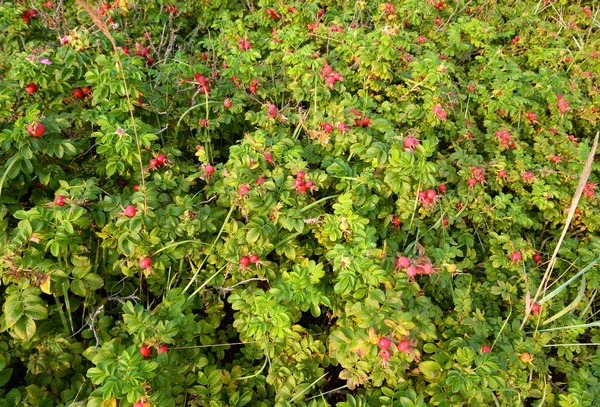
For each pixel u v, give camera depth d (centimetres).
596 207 426
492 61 548
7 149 276
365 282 266
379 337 239
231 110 412
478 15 711
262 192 307
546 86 515
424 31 633
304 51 420
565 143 475
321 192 363
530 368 286
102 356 222
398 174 323
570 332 318
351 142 362
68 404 235
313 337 314
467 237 378
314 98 402
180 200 309
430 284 331
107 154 313
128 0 561
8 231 274
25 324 225
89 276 254
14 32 437
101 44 352
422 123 434
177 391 238
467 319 298
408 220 352
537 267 373
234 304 275
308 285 275
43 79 324
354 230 290
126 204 290
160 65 444
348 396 242
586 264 373
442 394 250
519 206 396
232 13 626
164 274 304
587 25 755
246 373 281
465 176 398
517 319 310
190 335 257
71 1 557
